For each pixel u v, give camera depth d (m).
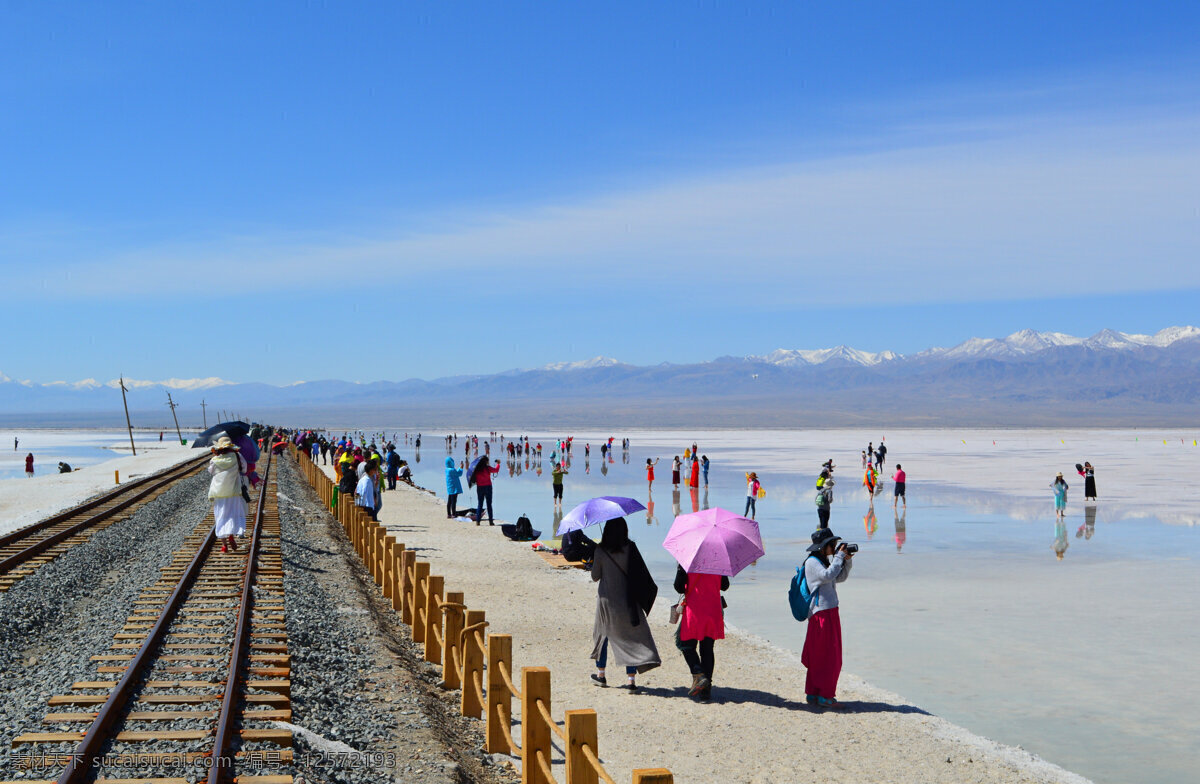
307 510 30.09
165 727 7.17
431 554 21.83
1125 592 18.31
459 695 9.88
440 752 7.44
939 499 39.16
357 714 8.29
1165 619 15.89
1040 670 12.73
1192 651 13.75
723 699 10.28
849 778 7.95
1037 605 17.08
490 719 8.05
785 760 8.34
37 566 17.89
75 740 6.80
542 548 22.92
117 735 6.86
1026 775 8.23
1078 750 9.65
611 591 10.41
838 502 37.78
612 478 53.22
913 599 17.67
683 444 119.75
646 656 10.30
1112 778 8.85
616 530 10.48
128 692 8.02
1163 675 12.48
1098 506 35.91
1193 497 39.81
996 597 17.84
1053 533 27.55
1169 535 26.94
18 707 7.93
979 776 8.12
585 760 5.18
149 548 20.89
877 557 22.83
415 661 11.12
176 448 120.50
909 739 9.06
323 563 18.08
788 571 20.88
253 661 9.24
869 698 10.61
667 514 33.00
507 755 8.05
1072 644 14.18
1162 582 19.39
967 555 23.17
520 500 38.47
